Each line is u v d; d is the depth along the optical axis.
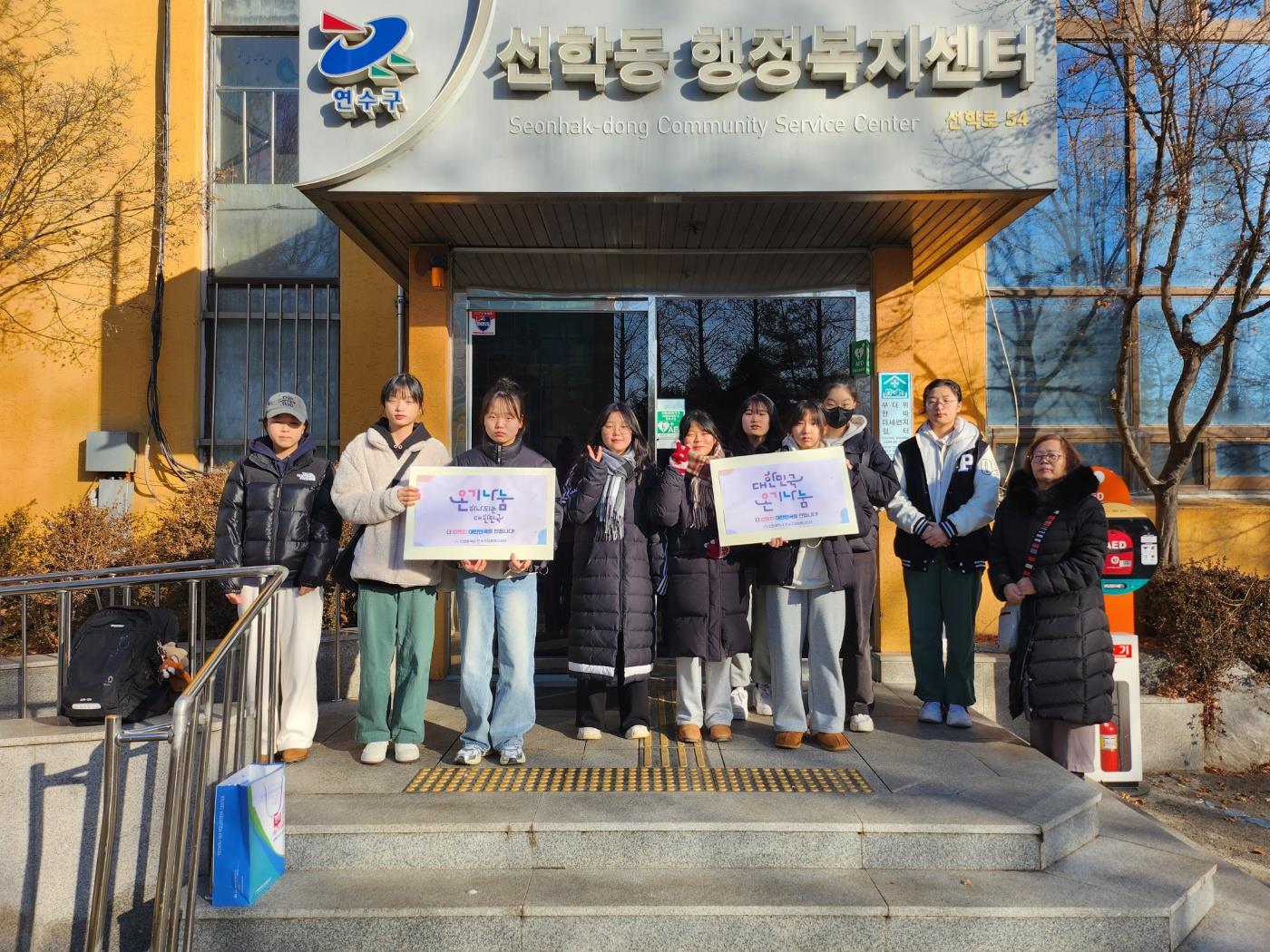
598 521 4.60
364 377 7.57
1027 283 7.44
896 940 3.25
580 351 6.45
